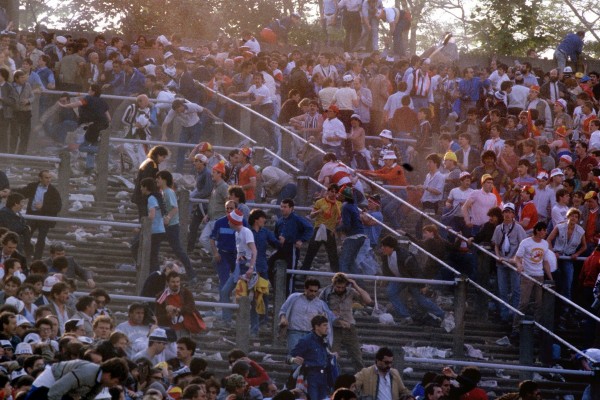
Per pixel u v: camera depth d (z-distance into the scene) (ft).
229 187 141.38
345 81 190.60
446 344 141.18
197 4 288.30
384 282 144.77
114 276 147.13
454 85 213.25
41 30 244.83
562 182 162.30
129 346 108.06
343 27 253.24
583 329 150.71
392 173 169.27
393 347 129.49
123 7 282.97
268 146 183.52
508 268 148.05
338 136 177.58
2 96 176.76
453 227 157.38
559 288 153.17
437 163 167.22
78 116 180.04
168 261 150.10
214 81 196.65
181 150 179.63
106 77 201.16
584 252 155.02
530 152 174.50
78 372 78.33
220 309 136.77
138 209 160.25
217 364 128.47
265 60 201.87
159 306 124.26
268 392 112.06
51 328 99.45
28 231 140.05
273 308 136.87
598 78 233.14
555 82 227.20
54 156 180.04
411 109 191.93
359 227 147.54
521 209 159.12
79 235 154.71
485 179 155.33
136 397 93.04
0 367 90.33
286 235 141.90
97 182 165.68
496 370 139.74
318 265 155.74
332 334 127.24
